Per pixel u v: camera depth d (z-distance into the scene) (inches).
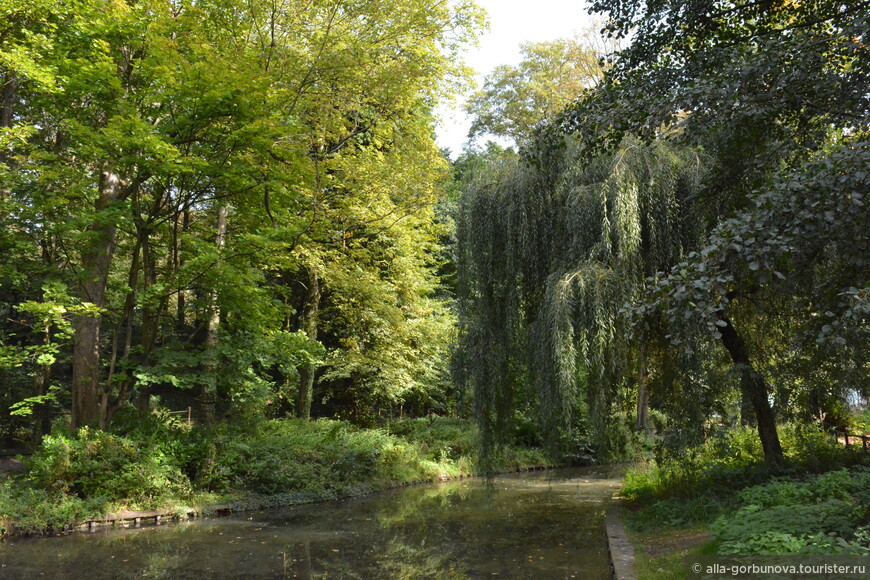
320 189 625.3
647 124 339.0
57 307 463.2
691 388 404.2
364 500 622.8
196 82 468.4
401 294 901.2
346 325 894.4
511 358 484.7
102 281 553.0
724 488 396.8
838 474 327.6
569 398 401.4
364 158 707.4
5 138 454.3
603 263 419.8
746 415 416.8
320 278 852.0
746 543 249.0
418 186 715.4
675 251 425.1
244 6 535.2
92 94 493.7
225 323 637.3
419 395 996.6
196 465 568.4
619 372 416.8
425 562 357.7
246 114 492.1
